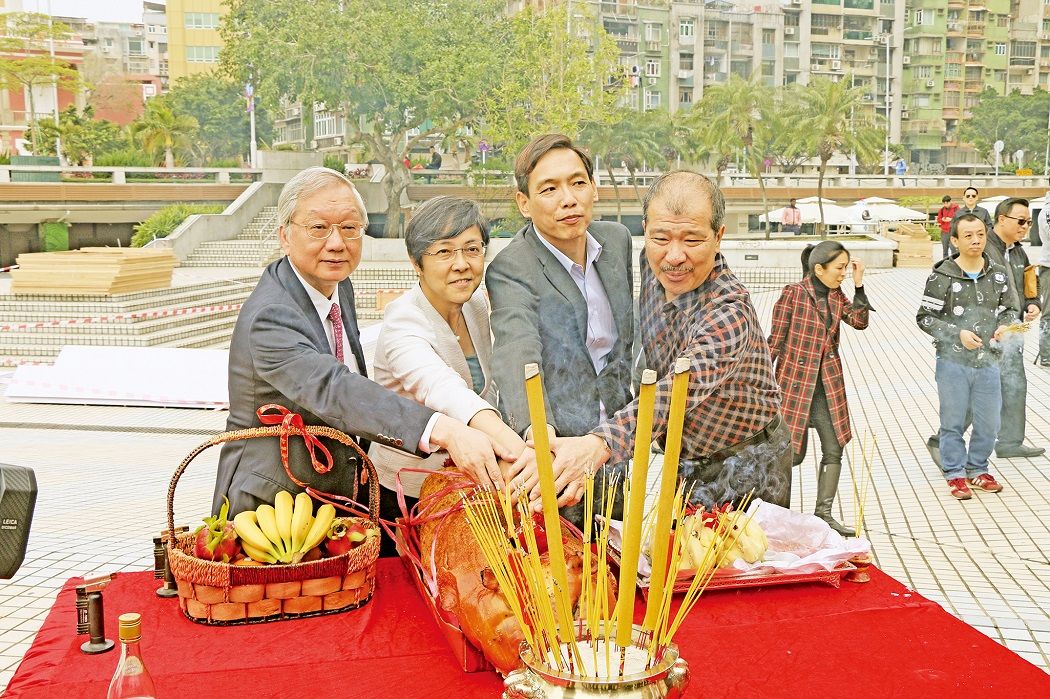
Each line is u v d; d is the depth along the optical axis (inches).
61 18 2492.6
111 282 551.5
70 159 1640.0
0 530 56.6
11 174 1140.5
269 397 85.6
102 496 213.9
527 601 53.1
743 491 95.1
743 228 1529.3
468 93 1259.8
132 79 2263.8
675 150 1469.0
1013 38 2497.5
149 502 207.5
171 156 1640.0
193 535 80.6
